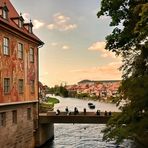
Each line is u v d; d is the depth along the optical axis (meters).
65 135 47.19
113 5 16.95
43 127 39.19
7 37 29.86
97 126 59.66
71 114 40.59
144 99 13.93
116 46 17.69
